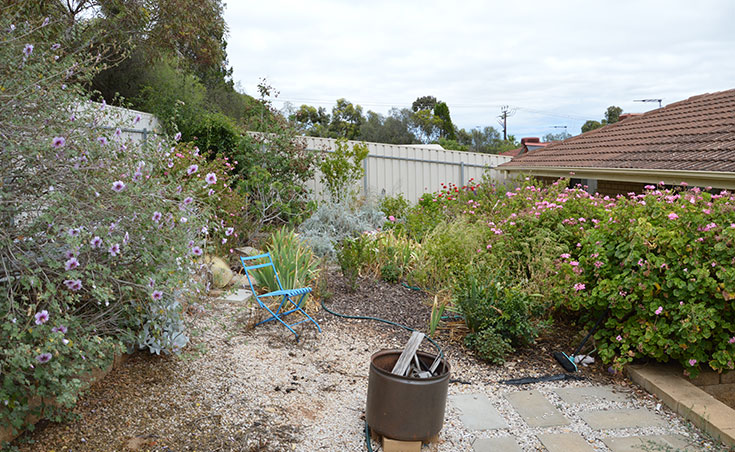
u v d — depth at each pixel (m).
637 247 4.07
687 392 3.58
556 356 4.28
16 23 3.35
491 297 4.48
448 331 4.72
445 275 5.74
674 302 3.89
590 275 4.50
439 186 13.60
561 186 7.39
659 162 7.63
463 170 13.78
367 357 4.10
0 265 2.49
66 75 3.20
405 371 2.96
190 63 14.73
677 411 3.44
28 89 2.77
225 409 3.04
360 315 5.00
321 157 10.66
